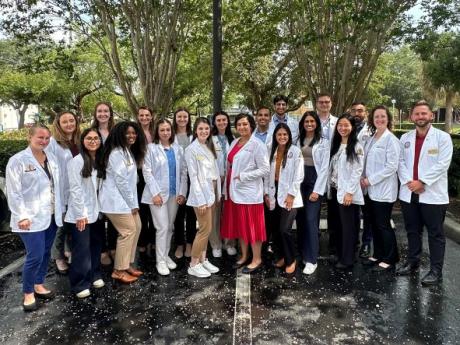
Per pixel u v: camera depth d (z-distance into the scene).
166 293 4.05
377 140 4.47
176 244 5.04
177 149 4.66
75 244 3.91
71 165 3.81
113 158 4.02
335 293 4.01
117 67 9.81
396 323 3.44
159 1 8.92
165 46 9.28
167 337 3.24
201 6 9.45
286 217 4.38
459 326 3.39
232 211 4.59
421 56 9.90
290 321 3.48
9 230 6.17
